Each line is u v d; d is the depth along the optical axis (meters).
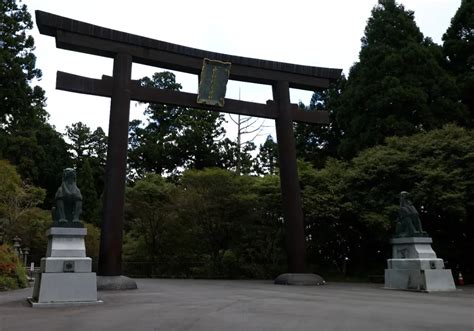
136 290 14.51
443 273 15.02
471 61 27.56
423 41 31.12
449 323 7.54
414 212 16.12
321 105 40.34
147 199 27.97
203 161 46.84
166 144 47.66
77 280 10.34
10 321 7.59
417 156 21.47
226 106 19.06
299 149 37.22
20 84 33.94
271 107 19.91
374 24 30.64
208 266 26.64
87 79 16.38
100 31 16.70
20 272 17.69
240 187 25.53
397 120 26.20
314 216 22.42
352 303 10.70
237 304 10.29
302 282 17.73
